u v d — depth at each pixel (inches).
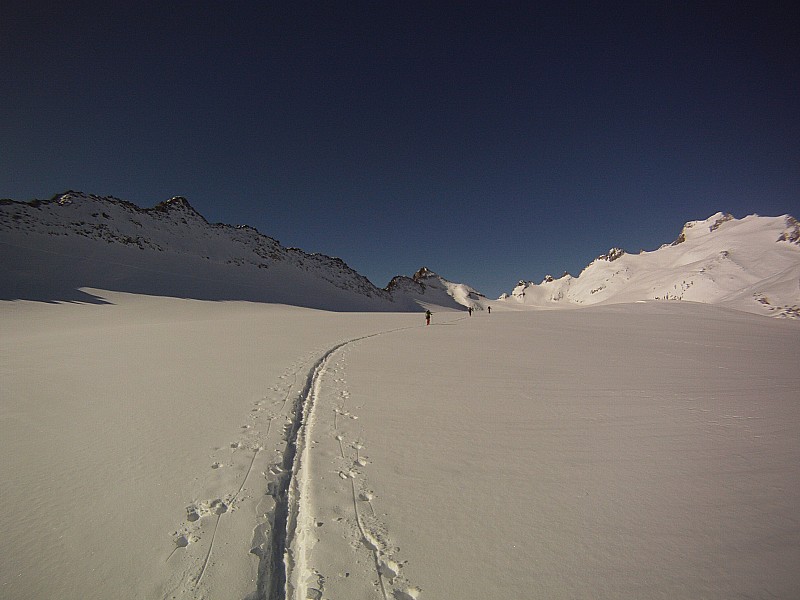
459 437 223.8
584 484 169.6
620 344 681.6
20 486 161.8
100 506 147.9
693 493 161.5
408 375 392.2
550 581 113.0
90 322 1092.5
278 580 116.0
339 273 7081.7
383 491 162.7
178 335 689.6
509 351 578.2
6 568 115.6
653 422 250.7
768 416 262.2
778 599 105.7
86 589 108.3
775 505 151.6
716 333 917.8
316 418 255.4
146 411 259.4
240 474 173.5
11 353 482.3
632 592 108.6
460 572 117.1
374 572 117.0
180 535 131.6
